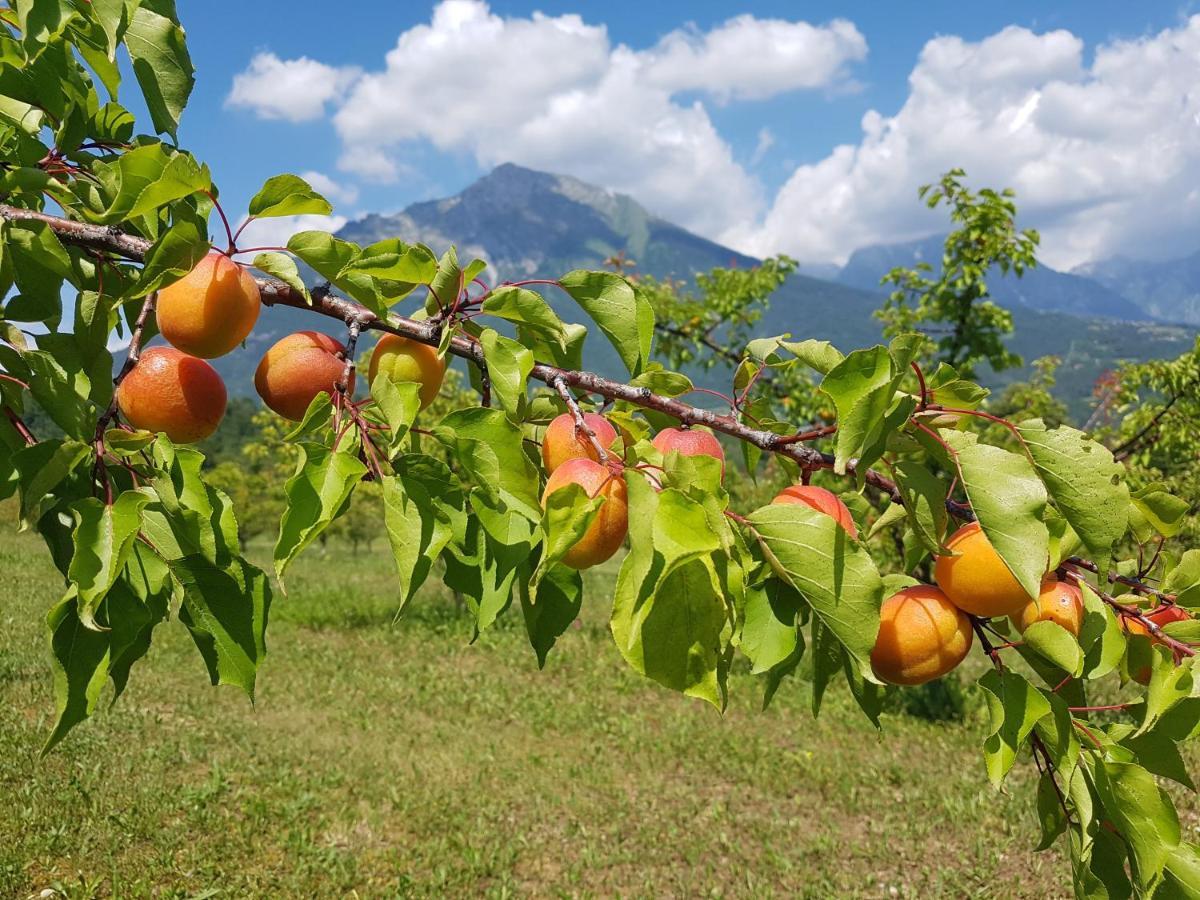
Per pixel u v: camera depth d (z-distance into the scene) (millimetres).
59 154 1553
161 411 1265
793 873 5629
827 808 6715
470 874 5344
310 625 12734
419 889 5133
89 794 5715
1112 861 1365
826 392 1077
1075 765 1255
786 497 1238
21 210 1340
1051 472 1211
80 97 1549
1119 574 1534
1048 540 1222
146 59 1429
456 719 8523
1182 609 1406
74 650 1073
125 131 1643
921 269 8680
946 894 5332
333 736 7684
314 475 1054
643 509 923
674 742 7984
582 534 982
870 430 1082
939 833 6262
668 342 9977
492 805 6387
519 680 10086
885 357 1062
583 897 5180
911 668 1285
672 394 1468
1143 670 1447
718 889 5355
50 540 1310
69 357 1348
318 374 1349
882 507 5746
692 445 1200
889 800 6836
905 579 1373
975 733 8547
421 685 9633
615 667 10781
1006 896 5309
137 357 1282
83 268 1503
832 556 1060
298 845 5469
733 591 946
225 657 1152
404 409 1091
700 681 944
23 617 10422
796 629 1163
